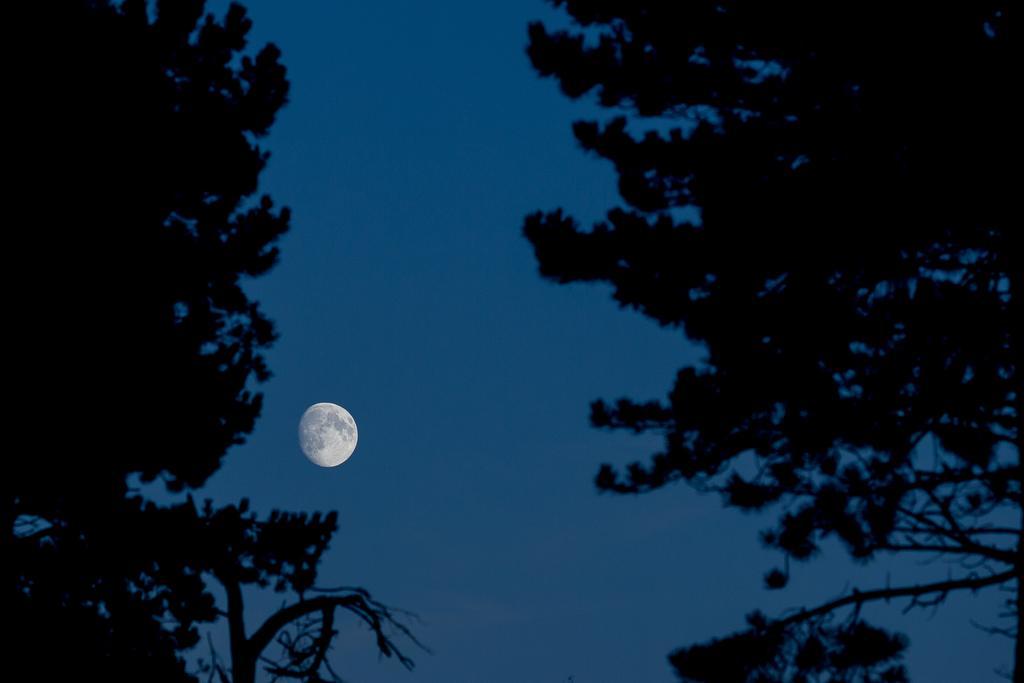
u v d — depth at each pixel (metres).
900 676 42.72
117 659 48.69
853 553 42.16
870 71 41.59
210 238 58.38
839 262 43.62
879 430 42.41
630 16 46.84
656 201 46.62
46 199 51.88
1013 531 40.84
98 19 55.72
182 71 59.41
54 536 52.47
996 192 39.81
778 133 44.66
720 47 45.12
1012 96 39.25
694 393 45.28
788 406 44.47
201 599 52.56
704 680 44.75
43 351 50.78
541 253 46.66
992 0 40.56
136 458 53.97
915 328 41.16
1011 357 41.41
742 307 44.56
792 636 44.38
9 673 45.88
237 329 60.06
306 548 54.72
